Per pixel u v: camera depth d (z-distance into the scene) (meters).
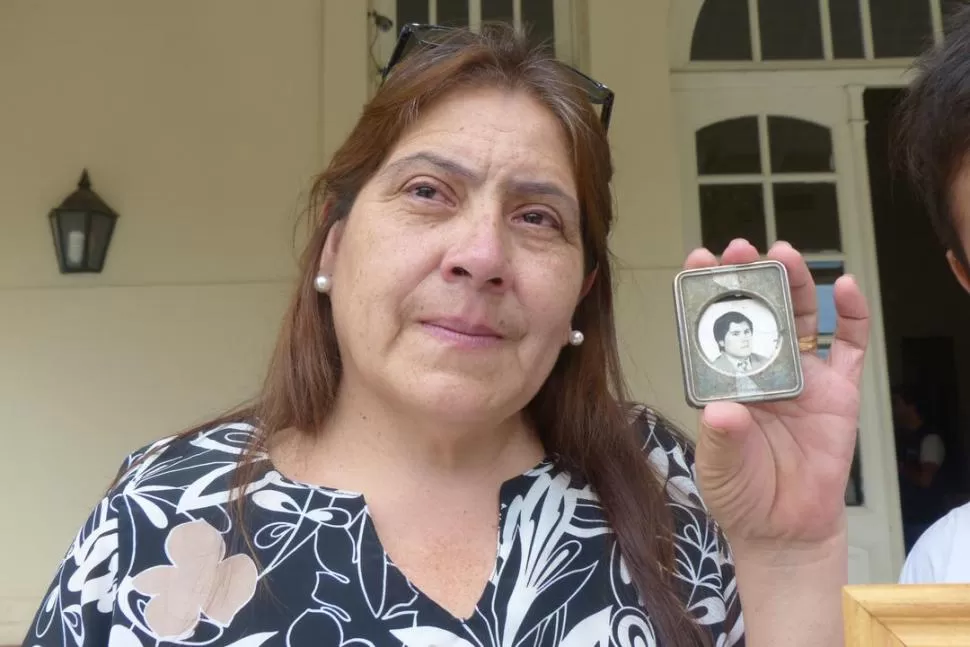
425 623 0.71
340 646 0.69
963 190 0.75
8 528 2.34
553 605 0.77
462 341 0.75
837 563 0.72
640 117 2.47
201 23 2.50
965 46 0.75
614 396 1.02
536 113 0.84
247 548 0.74
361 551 0.74
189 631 0.70
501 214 0.79
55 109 2.47
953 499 3.81
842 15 2.76
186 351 2.40
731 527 0.73
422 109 0.82
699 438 0.69
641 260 2.42
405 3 2.63
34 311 2.40
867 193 2.67
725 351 0.69
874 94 3.24
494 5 2.65
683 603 0.84
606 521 0.86
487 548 0.80
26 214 2.44
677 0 2.65
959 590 0.56
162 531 0.74
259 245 2.44
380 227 0.78
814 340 0.71
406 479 0.82
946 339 4.82
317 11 2.51
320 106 2.48
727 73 2.68
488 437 0.87
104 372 2.39
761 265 0.70
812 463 0.70
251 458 0.81
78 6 2.50
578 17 2.60
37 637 0.71
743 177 2.66
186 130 2.47
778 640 0.71
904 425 4.06
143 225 2.44
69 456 2.36
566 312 0.83
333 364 0.93
